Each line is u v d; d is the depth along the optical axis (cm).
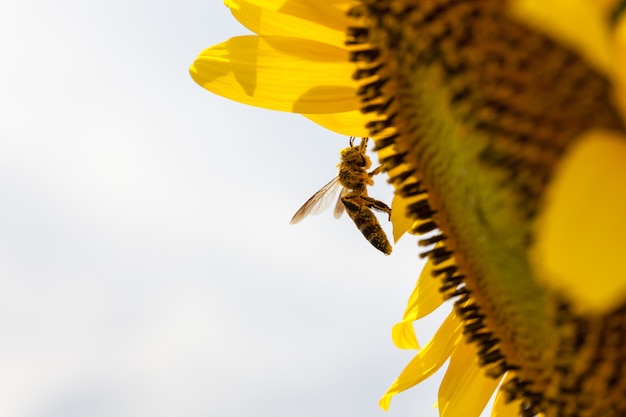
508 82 10
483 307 14
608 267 7
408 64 12
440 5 11
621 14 8
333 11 15
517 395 13
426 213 14
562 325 11
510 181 10
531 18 7
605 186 7
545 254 7
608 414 11
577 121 10
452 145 12
